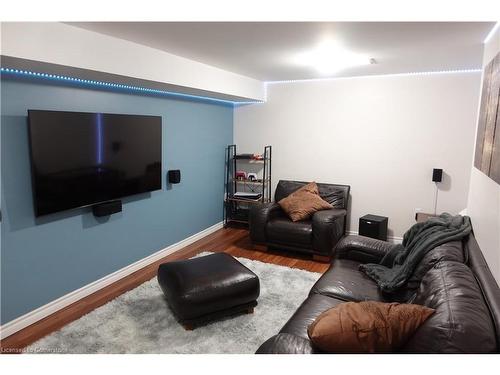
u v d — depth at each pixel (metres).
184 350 2.28
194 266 2.74
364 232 4.26
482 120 2.41
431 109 4.20
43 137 2.55
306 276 3.42
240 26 2.36
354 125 4.65
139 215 3.66
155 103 3.77
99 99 3.08
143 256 3.77
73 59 2.35
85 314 2.73
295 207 4.24
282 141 5.15
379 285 2.39
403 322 1.39
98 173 3.03
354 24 2.29
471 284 1.58
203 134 4.71
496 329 1.27
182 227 4.41
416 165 4.37
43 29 2.16
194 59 3.46
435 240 2.29
